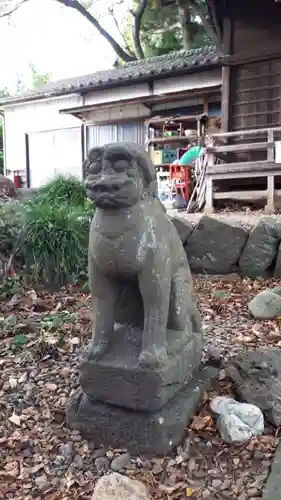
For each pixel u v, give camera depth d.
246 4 9.80
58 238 5.15
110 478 1.93
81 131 13.66
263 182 9.29
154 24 17.98
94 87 11.99
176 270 2.42
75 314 4.01
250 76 9.98
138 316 2.46
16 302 4.50
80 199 6.70
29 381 2.88
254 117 10.02
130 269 2.11
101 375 2.23
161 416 2.20
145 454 2.18
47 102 14.19
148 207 2.17
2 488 2.05
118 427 2.23
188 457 2.14
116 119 13.02
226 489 1.97
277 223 5.30
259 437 2.22
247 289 4.82
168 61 13.49
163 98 11.66
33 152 14.73
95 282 2.24
